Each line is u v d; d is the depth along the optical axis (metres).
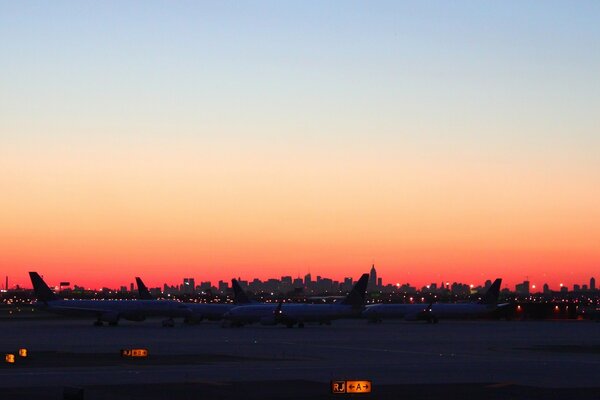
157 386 66.94
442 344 131.38
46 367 82.94
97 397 60.06
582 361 95.25
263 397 60.94
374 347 122.19
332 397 61.06
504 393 63.72
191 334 167.00
